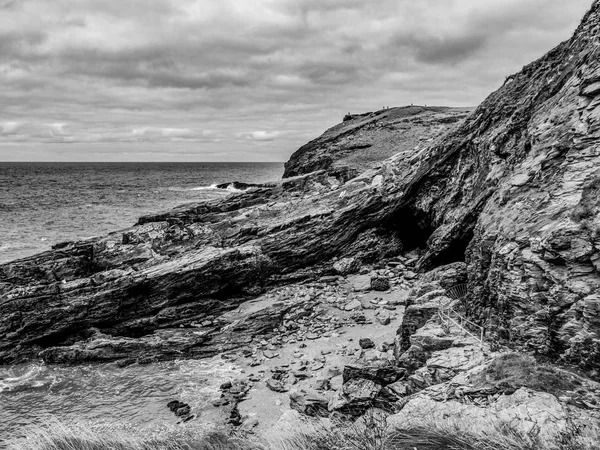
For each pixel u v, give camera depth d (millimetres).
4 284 30344
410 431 8812
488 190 27703
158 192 120188
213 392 21844
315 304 31047
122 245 34562
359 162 67312
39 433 10062
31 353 27812
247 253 34188
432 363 14570
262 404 19828
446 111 97625
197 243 35969
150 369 25094
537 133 20359
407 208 38531
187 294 32062
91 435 9773
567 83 20875
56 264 32594
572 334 12844
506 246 16734
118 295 30438
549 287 14086
